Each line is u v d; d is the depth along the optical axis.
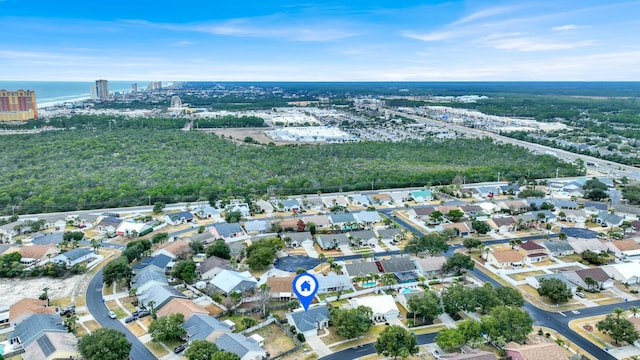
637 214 189.00
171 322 101.62
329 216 184.38
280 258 150.38
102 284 131.25
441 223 182.75
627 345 101.31
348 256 153.88
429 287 129.12
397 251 158.12
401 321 112.56
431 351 98.81
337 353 98.94
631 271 133.12
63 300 121.12
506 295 114.12
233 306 116.62
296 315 108.69
